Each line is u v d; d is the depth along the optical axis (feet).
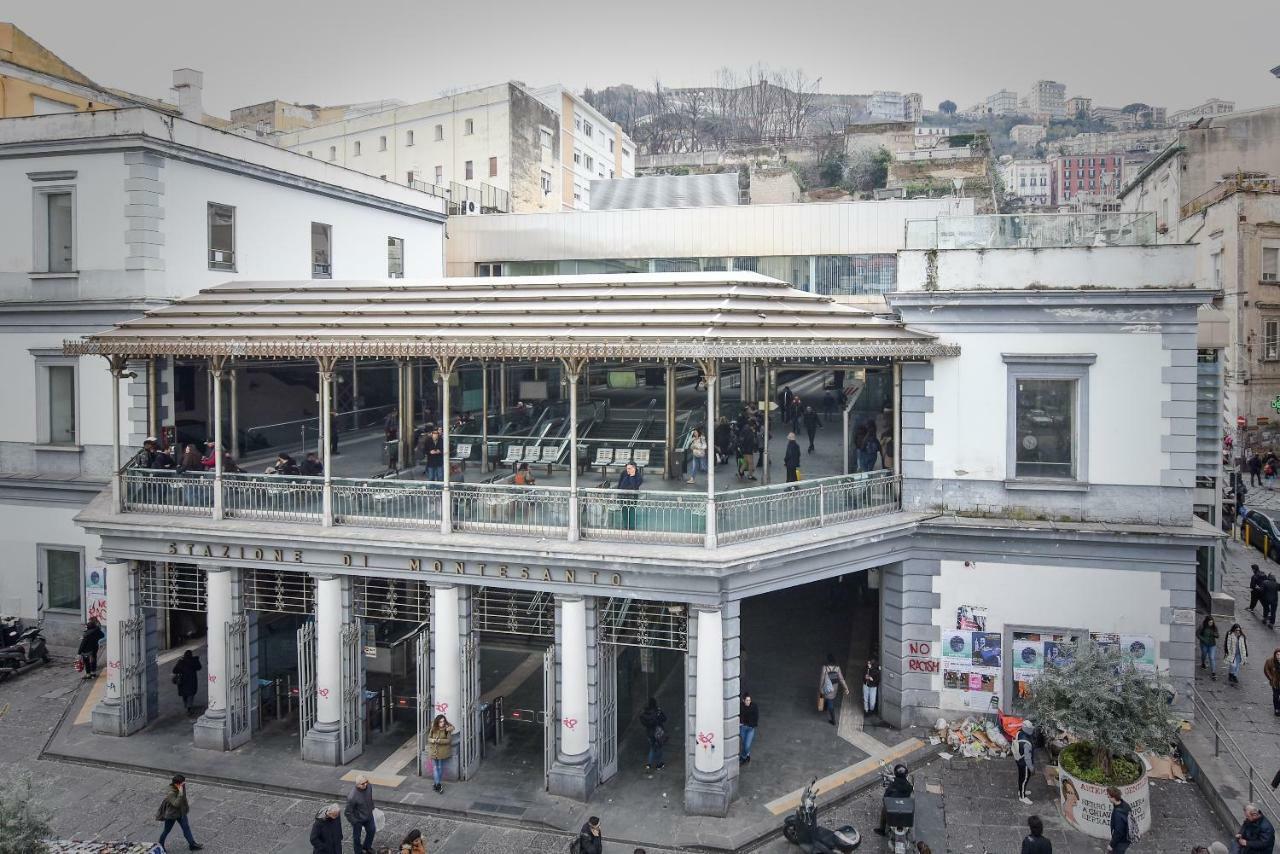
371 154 201.67
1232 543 111.34
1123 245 62.75
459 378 103.30
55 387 82.99
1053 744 61.46
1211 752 58.29
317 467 69.41
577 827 53.52
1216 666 73.77
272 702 70.13
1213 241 157.48
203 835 53.47
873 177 211.00
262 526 62.39
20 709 71.46
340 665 61.93
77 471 81.92
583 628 57.00
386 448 79.66
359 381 101.65
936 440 65.57
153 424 72.18
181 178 81.30
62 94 117.19
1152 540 61.11
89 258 79.56
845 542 59.57
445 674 59.36
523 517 58.39
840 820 54.60
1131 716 51.60
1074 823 52.54
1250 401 148.15
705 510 54.95
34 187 80.94
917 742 63.62
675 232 116.16
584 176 227.81
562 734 57.57
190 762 62.08
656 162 262.06
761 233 113.50
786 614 92.12
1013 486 64.23
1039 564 63.46
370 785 53.26
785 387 96.02
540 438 78.43
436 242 119.55
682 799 56.65
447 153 193.06
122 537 65.77
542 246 120.78
